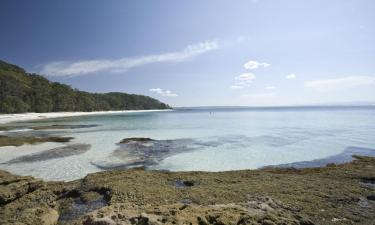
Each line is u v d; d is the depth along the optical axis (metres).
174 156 20.59
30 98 101.50
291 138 30.30
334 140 28.52
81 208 9.81
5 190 10.77
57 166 17.20
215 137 31.59
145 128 43.41
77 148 23.52
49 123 54.22
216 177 13.62
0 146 24.03
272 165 17.81
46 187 11.76
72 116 88.94
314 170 15.26
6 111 84.75
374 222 8.10
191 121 61.38
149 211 7.24
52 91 116.75
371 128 40.56
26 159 19.08
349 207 9.27
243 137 31.44
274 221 6.90
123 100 171.12
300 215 8.15
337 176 13.72
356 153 21.53
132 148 23.94
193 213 7.20
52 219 8.55
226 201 9.76
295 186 11.62
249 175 14.02
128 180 12.77
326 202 9.64
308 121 57.19
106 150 22.83
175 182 12.91
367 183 12.62
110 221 6.44
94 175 13.88
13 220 8.64
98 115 98.12
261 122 56.22
